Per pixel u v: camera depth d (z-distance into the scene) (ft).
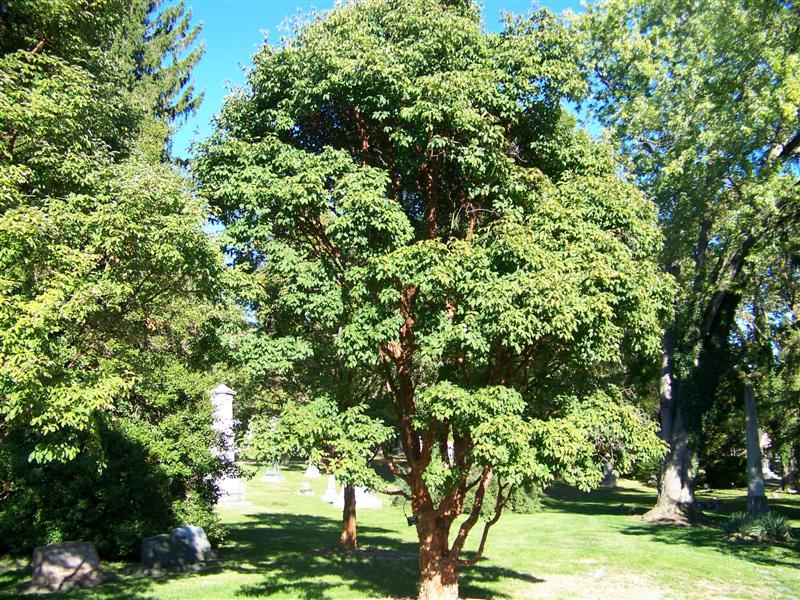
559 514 81.05
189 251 25.71
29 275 21.79
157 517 47.09
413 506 34.55
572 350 28.35
